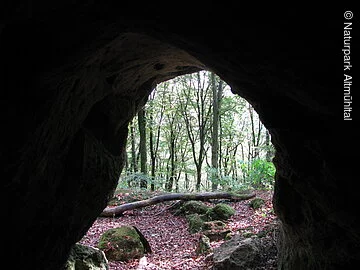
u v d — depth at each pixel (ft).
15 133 11.71
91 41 12.73
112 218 45.01
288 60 9.78
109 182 23.86
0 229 13.43
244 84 14.16
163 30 12.09
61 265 21.61
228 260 24.81
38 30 10.61
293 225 16.61
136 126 79.15
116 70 18.89
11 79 11.03
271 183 50.24
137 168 83.87
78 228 22.15
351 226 11.93
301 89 10.58
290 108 13.46
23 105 11.71
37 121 12.66
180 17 10.64
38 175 14.85
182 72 25.55
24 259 15.74
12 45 10.55
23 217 14.76
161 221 43.75
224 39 10.77
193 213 44.37
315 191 13.60
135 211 47.85
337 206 12.29
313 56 9.07
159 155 98.73
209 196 48.16
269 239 26.53
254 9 8.89
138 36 16.61
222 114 83.46
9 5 8.61
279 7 8.46
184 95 83.10
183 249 33.76
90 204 22.25
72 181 18.83
